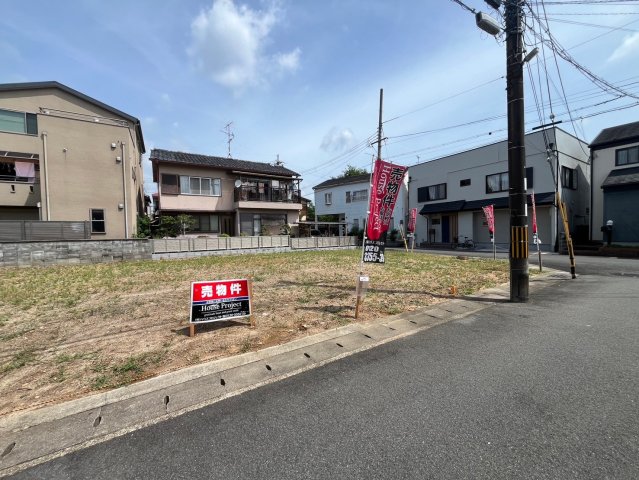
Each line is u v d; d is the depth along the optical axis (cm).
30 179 1437
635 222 1559
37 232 1145
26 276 898
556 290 721
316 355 361
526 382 288
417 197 2491
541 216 1777
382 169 540
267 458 199
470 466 188
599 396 262
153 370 326
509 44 625
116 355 362
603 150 1731
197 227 1902
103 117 1641
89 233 1239
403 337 420
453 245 2170
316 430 226
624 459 190
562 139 1762
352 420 237
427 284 791
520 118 614
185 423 239
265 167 2161
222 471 189
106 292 699
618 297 628
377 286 761
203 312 429
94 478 186
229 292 449
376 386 288
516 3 607
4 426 237
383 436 217
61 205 1361
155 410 256
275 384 296
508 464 188
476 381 293
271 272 984
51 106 1521
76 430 232
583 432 216
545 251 1744
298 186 2202
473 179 2119
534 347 373
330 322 482
